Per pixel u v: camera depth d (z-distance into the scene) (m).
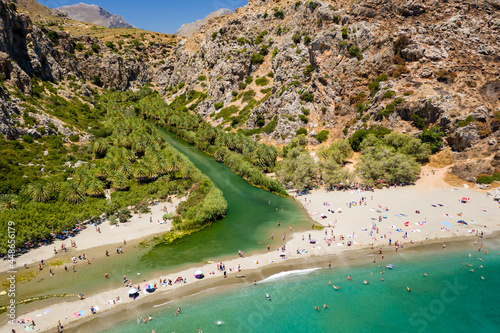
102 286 46.75
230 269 50.84
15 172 75.00
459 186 77.94
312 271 50.50
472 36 108.81
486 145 84.00
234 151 116.69
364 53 115.12
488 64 101.50
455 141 88.69
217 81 171.38
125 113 166.00
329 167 86.50
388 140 94.12
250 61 164.75
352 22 121.19
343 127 110.88
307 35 136.12
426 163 90.12
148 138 115.94
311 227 64.12
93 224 65.94
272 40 165.12
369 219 65.38
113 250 56.75
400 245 56.06
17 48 131.25
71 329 38.81
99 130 122.50
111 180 82.50
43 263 52.28
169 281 47.62
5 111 93.44
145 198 76.31
